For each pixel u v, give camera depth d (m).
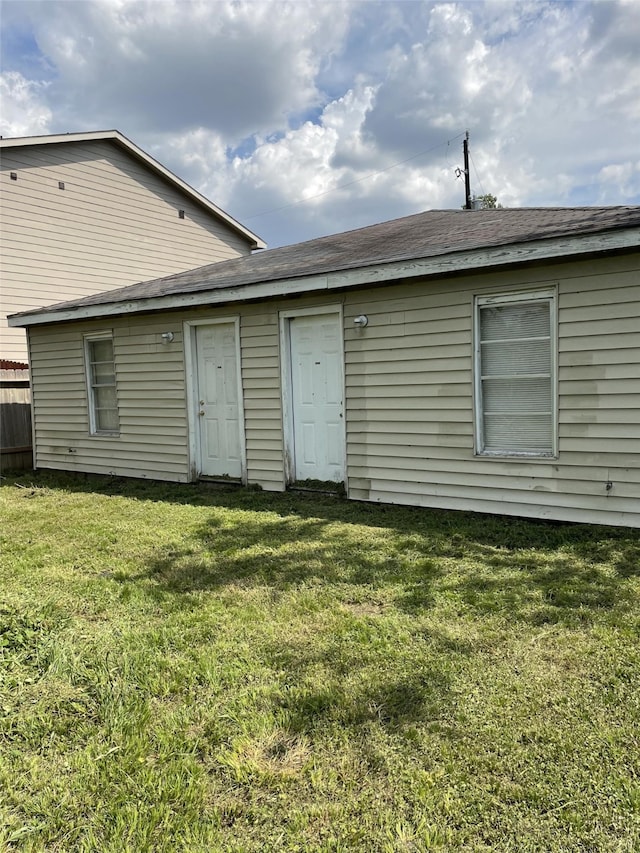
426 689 2.68
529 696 2.60
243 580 4.20
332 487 6.94
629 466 4.91
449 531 5.20
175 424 8.39
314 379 7.02
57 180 13.30
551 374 5.25
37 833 1.93
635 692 2.60
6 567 4.66
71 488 8.49
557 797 2.01
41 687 2.79
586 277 4.95
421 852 1.80
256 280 6.64
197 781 2.13
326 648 3.10
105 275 14.33
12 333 12.62
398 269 5.57
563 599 3.62
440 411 5.87
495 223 6.84
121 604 3.81
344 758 2.24
